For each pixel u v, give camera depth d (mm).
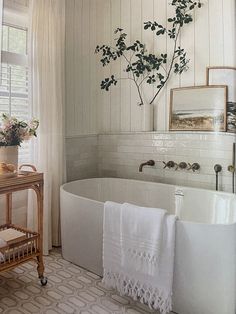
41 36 2822
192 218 2846
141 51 3314
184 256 1897
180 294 1938
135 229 2002
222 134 2832
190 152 3025
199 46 2943
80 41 3439
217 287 1832
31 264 2664
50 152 2953
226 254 1808
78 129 3473
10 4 2738
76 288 2275
